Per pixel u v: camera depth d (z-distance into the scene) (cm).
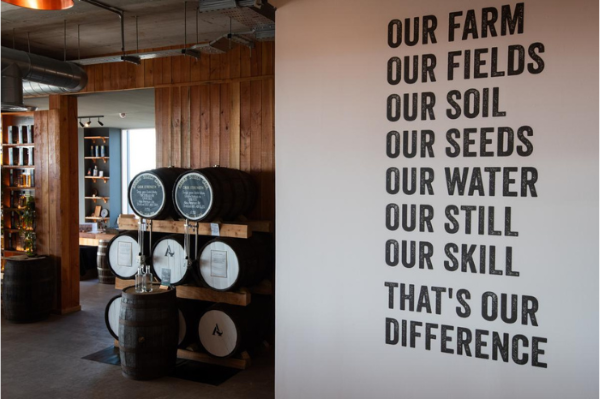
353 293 281
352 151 279
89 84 585
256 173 497
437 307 262
